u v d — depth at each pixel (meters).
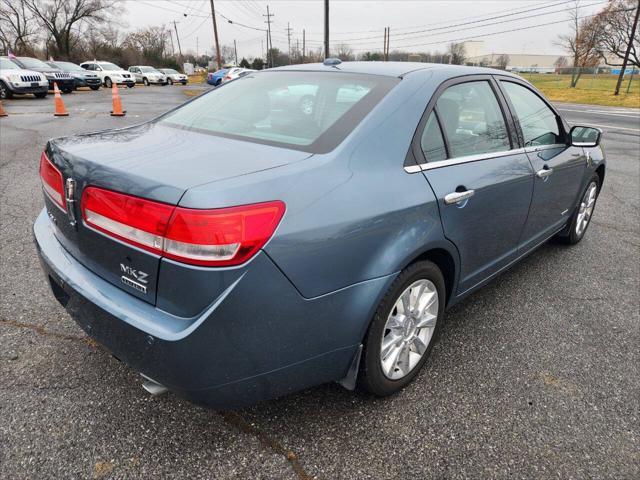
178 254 1.55
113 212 1.72
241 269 1.57
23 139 8.71
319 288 1.76
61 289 2.09
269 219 1.61
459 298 2.72
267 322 1.67
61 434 2.03
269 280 1.63
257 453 1.98
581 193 4.14
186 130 2.42
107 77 30.30
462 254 2.50
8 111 13.59
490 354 2.76
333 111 2.22
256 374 1.74
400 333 2.26
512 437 2.14
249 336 1.66
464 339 2.91
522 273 3.90
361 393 2.36
